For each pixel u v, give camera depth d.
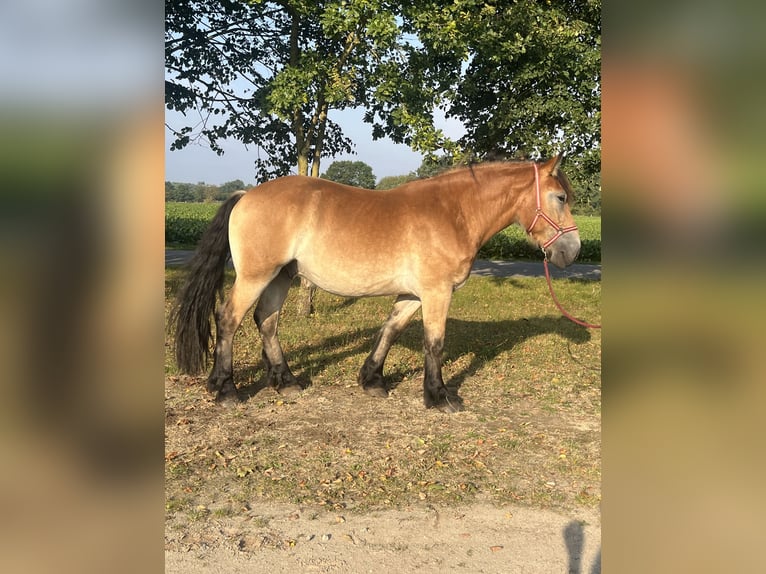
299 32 7.75
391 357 6.38
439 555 2.84
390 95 6.69
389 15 5.96
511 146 9.02
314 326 7.64
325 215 4.59
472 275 13.87
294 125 7.96
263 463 3.84
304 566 2.74
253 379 5.53
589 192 8.16
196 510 3.23
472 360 6.36
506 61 8.25
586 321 8.54
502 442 4.22
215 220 4.77
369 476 3.68
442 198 4.70
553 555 2.85
